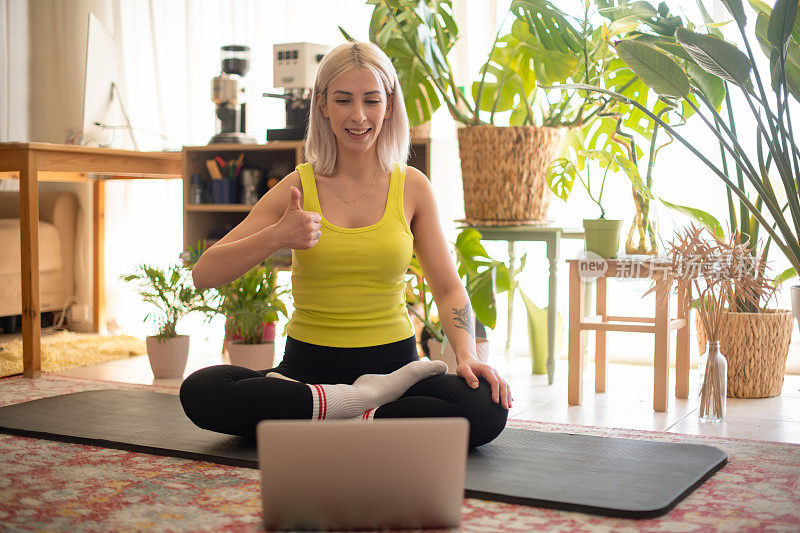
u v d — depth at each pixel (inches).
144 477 69.2
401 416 71.9
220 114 153.6
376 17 127.1
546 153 121.5
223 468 71.9
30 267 119.3
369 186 79.4
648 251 103.2
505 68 126.3
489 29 138.6
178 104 169.8
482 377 74.4
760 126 96.6
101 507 61.6
